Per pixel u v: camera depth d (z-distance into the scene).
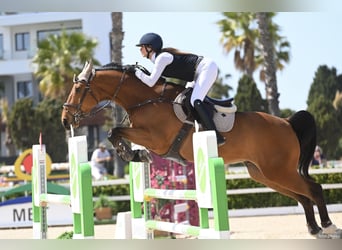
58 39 34.44
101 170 19.48
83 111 8.40
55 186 14.48
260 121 8.59
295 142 8.79
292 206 15.16
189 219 11.27
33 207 9.47
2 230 13.98
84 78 8.32
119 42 25.58
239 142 8.33
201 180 6.60
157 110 8.15
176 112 8.10
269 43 25.92
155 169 11.25
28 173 17.56
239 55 43.06
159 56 7.92
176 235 11.22
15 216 14.48
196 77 8.12
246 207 15.38
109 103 8.55
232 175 15.53
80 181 7.14
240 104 40.03
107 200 15.79
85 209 7.11
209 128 7.93
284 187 8.77
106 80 8.34
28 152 17.52
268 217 14.45
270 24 40.72
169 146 8.21
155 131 8.11
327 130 39.09
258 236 10.52
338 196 15.23
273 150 8.59
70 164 7.57
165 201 11.25
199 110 7.89
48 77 33.94
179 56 8.06
